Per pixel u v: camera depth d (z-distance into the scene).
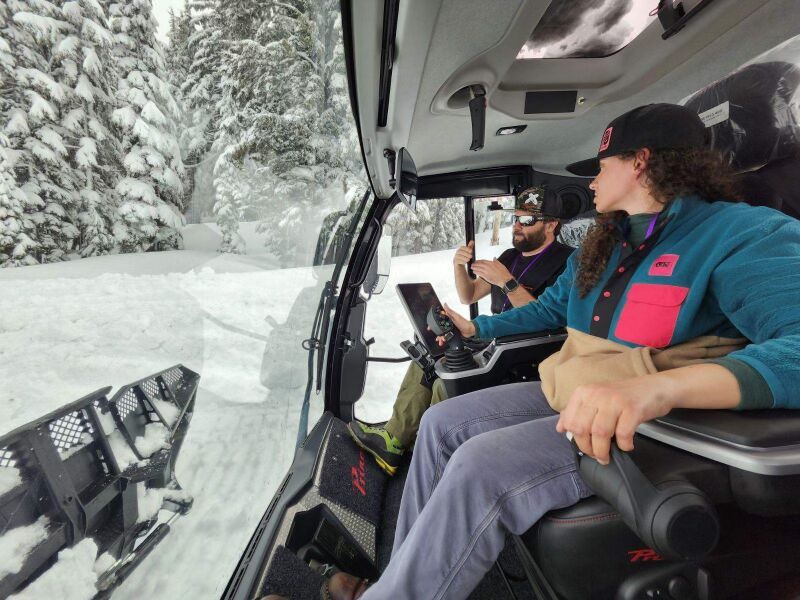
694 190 0.95
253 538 1.29
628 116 0.99
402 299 1.94
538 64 1.64
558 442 0.86
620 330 0.97
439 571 0.80
